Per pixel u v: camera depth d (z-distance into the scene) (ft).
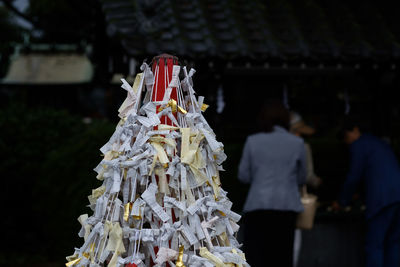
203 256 5.66
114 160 5.73
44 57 57.67
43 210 19.44
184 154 5.69
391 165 14.93
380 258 14.75
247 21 17.71
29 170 23.41
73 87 56.80
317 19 18.25
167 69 6.13
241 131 18.90
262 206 12.82
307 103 19.20
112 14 16.14
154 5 15.67
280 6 18.63
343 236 17.15
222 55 15.94
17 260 21.76
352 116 15.44
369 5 19.17
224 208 5.97
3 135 23.62
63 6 44.45
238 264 5.79
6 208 23.07
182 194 5.71
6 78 56.34
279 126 13.39
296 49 16.66
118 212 5.67
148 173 5.67
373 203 14.82
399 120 18.72
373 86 18.19
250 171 13.37
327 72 18.01
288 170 13.00
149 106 5.87
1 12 57.77
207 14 17.62
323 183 18.31
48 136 24.21
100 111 56.54
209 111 16.84
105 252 5.61
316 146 18.35
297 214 13.38
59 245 18.66
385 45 17.37
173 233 5.64
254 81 18.90
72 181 17.52
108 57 20.76
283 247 13.00
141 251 5.83
